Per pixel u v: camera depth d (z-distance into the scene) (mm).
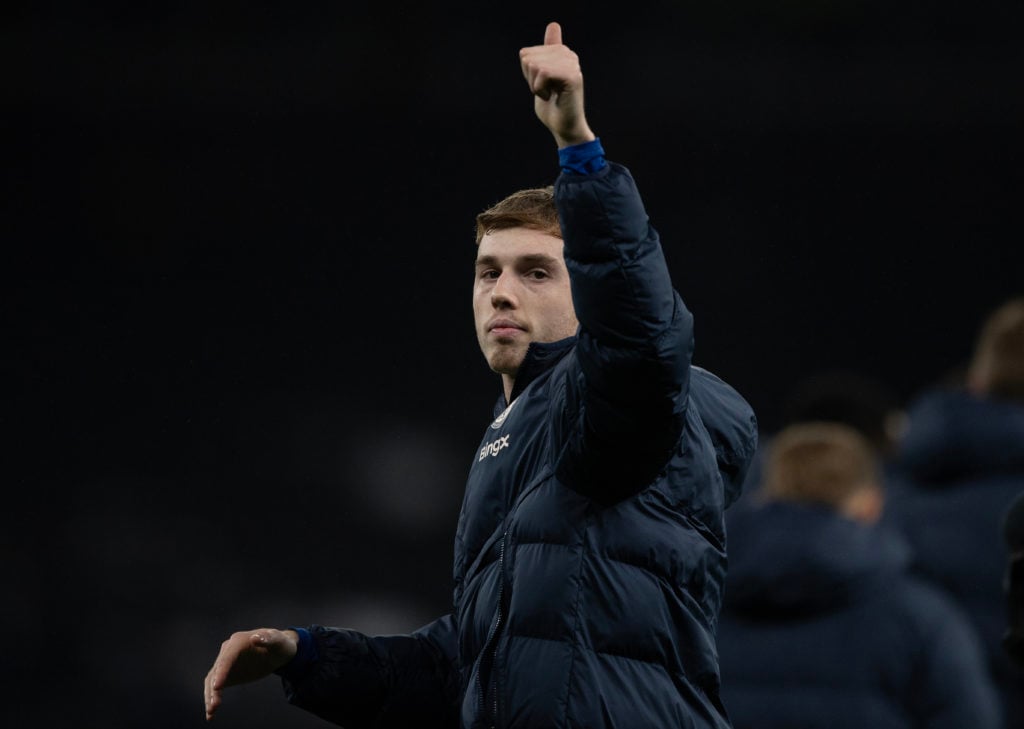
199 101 63188
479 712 8852
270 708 45000
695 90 63906
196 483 62656
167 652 54375
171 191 64562
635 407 8422
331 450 63750
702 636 8898
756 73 63875
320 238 65125
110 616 55500
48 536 59562
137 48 61781
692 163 65375
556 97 8469
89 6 61562
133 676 52844
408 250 65250
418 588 59562
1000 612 16328
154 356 64562
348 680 10125
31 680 52469
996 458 16578
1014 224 65562
